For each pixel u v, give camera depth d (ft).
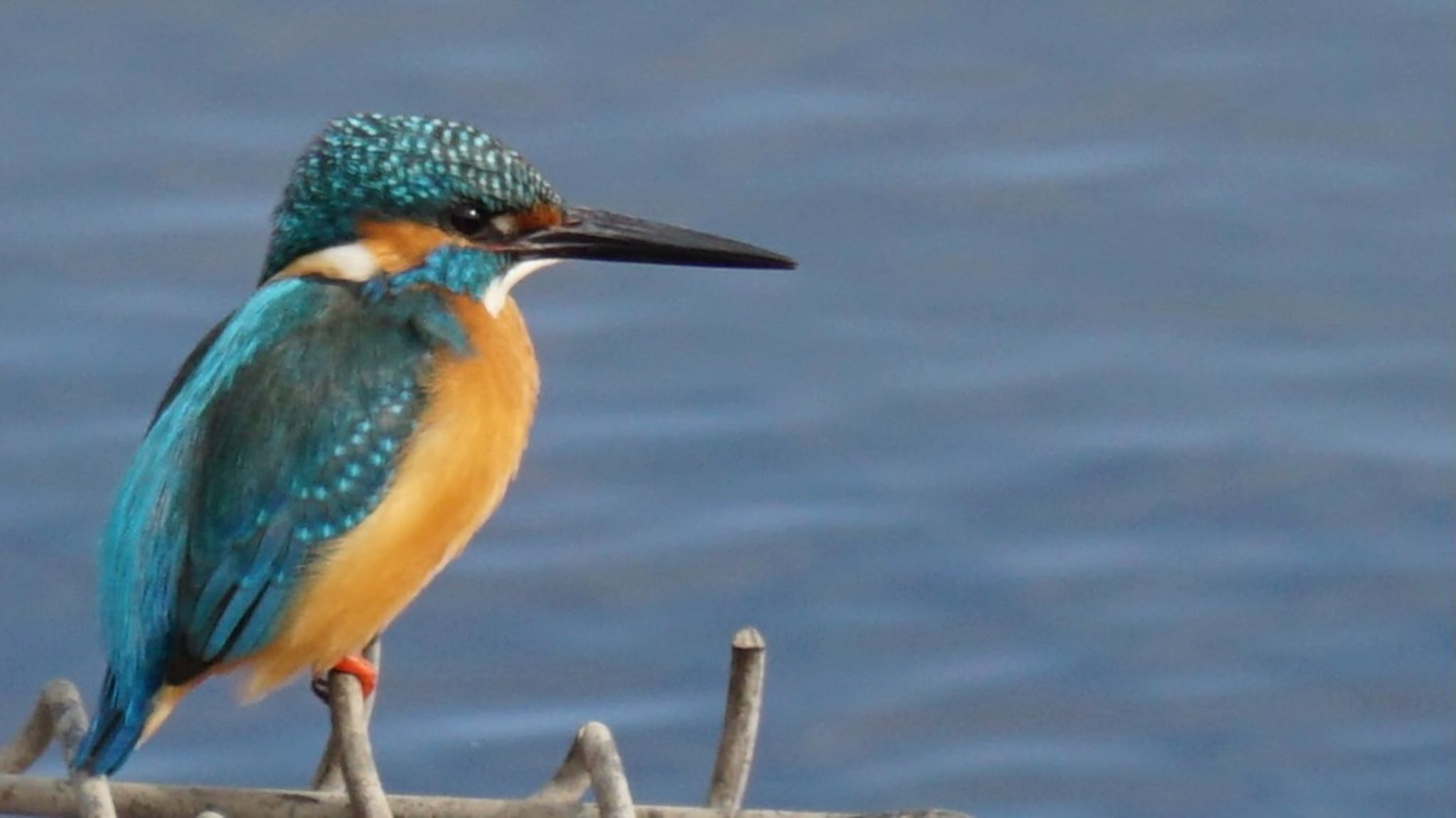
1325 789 45.39
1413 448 49.96
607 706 46.16
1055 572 48.34
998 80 56.95
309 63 56.59
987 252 53.31
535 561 48.16
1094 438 50.24
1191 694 46.65
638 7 58.39
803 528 48.75
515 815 24.45
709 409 50.47
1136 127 55.93
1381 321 52.19
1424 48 57.67
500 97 55.93
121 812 24.79
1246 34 58.08
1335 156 55.21
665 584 47.96
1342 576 48.39
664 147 55.01
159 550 30.04
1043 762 45.78
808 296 52.60
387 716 45.80
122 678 29.55
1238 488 49.55
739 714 25.43
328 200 32.30
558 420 50.14
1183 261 53.31
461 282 32.63
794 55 57.47
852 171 54.70
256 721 45.27
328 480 30.78
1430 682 46.80
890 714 46.34
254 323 31.60
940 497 49.34
